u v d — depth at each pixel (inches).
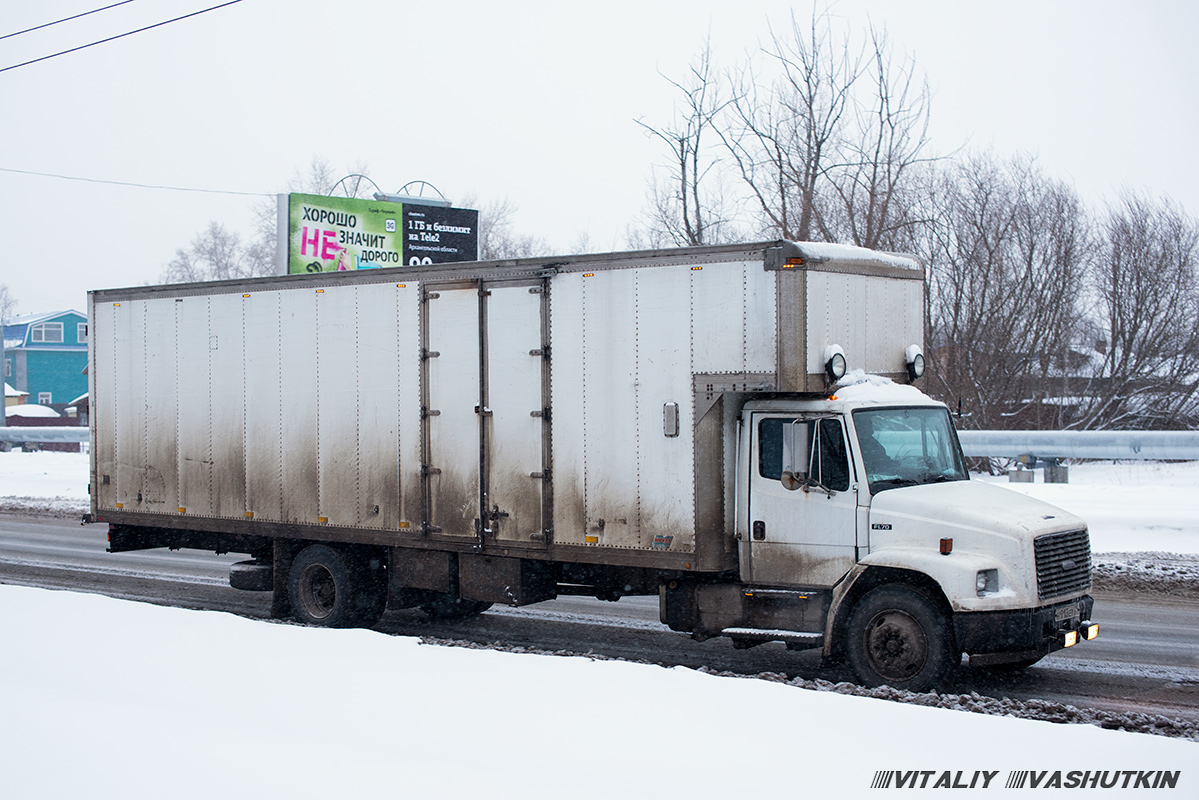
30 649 305.7
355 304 405.1
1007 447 721.0
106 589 501.4
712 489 332.2
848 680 325.7
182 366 455.5
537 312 361.7
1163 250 1096.2
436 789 187.5
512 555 367.2
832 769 196.9
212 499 446.6
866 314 347.3
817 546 323.6
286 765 200.5
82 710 237.6
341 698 250.7
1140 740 213.0
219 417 443.8
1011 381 1030.4
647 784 189.9
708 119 907.4
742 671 340.2
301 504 419.8
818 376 323.6
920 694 287.9
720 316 327.3
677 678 263.0
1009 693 307.7
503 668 276.1
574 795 183.3
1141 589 461.7
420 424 388.2
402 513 393.7
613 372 346.6
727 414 337.1
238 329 437.7
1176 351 1069.8
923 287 380.5
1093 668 337.1
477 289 374.6
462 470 378.9
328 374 412.2
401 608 408.8
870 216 882.8
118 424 478.0
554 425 358.0
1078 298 1057.5
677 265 335.0
